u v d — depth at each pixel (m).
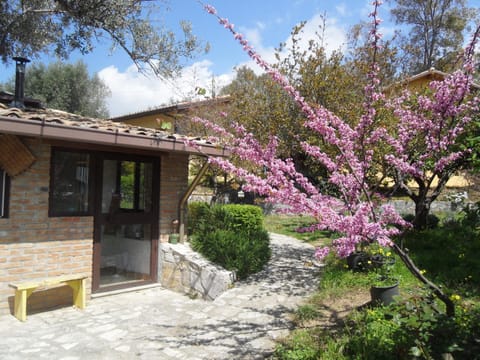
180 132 13.97
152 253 6.60
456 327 2.90
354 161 3.53
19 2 9.27
